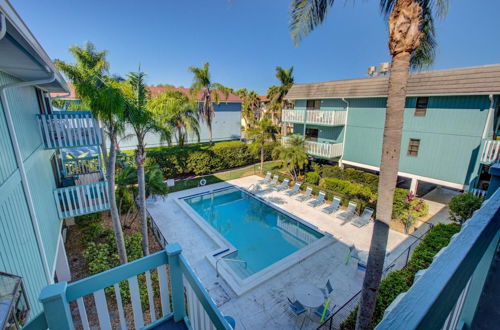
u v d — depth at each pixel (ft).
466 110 42.45
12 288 9.86
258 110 150.71
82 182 36.11
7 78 18.44
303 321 24.29
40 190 23.15
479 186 43.06
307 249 35.78
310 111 64.13
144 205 30.76
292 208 50.31
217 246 37.29
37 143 24.79
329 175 61.36
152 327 11.23
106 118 24.77
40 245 19.35
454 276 3.70
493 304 7.30
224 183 64.95
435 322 3.41
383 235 17.78
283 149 61.21
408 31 15.14
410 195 44.14
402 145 50.85
